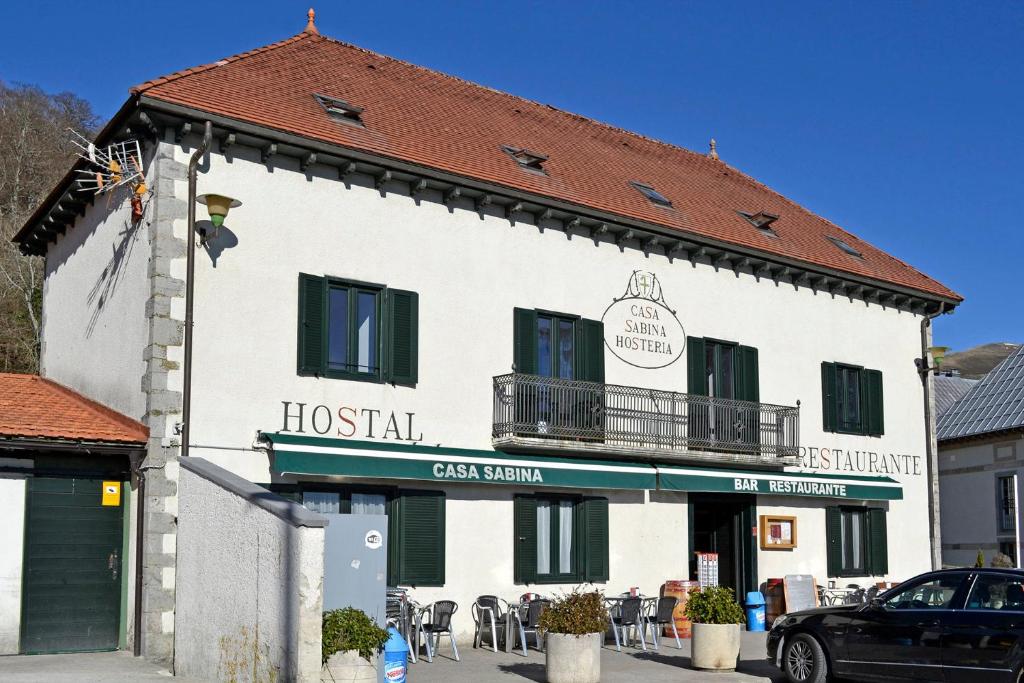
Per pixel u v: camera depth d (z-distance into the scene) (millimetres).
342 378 17172
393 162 17609
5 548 15242
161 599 14875
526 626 17250
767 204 27578
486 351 18953
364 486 17172
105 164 17219
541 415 19203
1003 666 12312
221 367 15977
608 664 16172
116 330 17156
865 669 13500
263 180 16703
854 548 24766
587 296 20484
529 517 19094
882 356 26016
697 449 21266
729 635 15469
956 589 13141
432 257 18469
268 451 16234
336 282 17281
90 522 15867
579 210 19984
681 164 27703
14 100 51750
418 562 17531
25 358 38000
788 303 24109
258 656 11922
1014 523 31984
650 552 20875
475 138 21078
